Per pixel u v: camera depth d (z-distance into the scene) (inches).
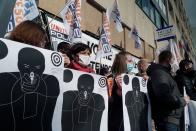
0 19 127.0
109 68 306.0
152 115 160.7
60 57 93.1
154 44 617.9
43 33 96.0
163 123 154.7
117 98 143.3
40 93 86.2
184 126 173.2
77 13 185.5
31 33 92.1
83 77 111.8
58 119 91.5
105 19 229.3
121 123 141.0
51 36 201.0
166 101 147.2
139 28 500.7
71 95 105.8
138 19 501.7
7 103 77.5
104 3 335.3
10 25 133.0
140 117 147.6
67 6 181.8
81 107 109.6
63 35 225.8
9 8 131.8
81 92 110.2
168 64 162.9
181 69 207.6
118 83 144.7
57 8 232.4
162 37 450.6
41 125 86.2
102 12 331.3
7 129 77.2
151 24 621.0
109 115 142.5
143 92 154.4
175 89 154.0
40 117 86.0
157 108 156.8
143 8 554.9
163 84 147.4
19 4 138.3
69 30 181.8
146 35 553.9
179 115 157.8
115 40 365.7
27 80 82.7
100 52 212.5
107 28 223.6
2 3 129.3
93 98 115.6
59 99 91.9
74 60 136.3
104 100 120.6
